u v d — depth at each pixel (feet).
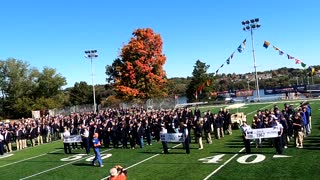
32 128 118.62
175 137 81.10
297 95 215.10
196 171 62.80
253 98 230.89
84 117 137.28
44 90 294.46
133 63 207.10
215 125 96.68
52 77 295.69
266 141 86.02
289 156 66.90
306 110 88.63
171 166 68.74
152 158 78.43
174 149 87.40
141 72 206.59
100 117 135.23
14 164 87.20
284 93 221.66
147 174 64.18
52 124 130.93
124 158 81.46
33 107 271.90
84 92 312.50
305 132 86.63
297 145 74.64
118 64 214.90
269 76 368.48
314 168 56.59
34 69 297.94
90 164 78.02
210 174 59.67
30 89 294.87
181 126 81.41
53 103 279.90
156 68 212.64
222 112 104.17
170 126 99.81
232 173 58.85
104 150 95.25
